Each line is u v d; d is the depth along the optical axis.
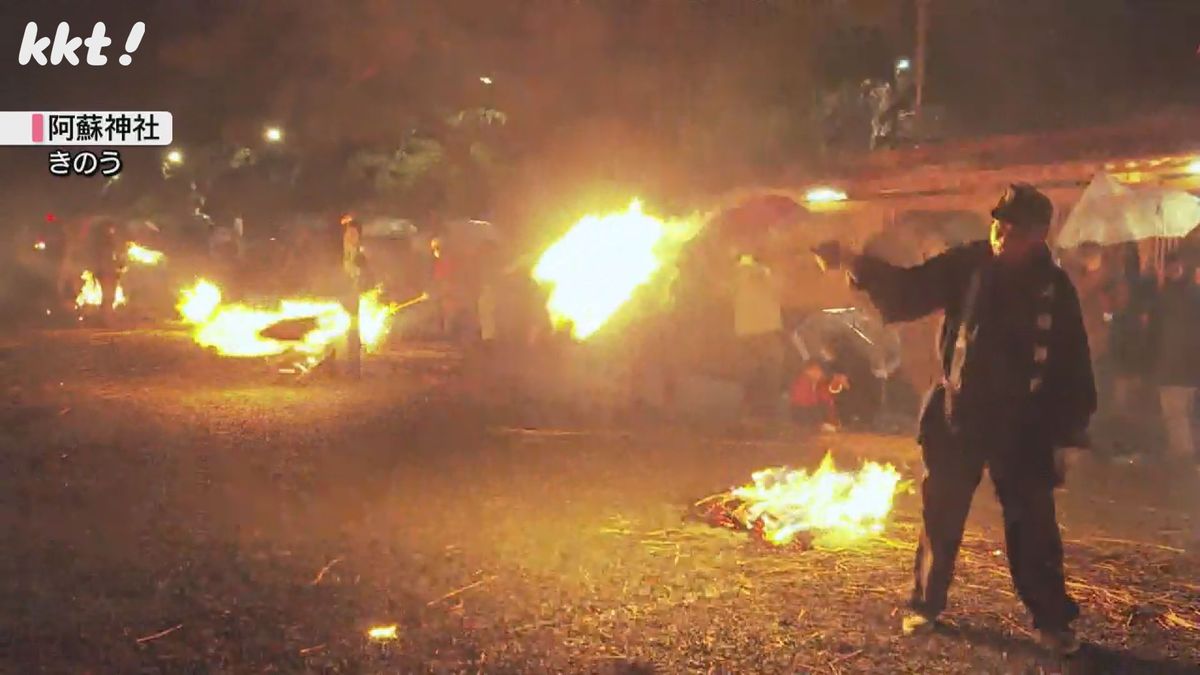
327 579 6.25
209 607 5.78
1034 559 5.21
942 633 5.47
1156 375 9.94
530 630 5.47
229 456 9.66
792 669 5.02
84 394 13.35
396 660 5.10
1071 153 13.37
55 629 5.45
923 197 14.48
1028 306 5.14
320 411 12.20
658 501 8.05
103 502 7.98
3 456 9.51
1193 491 8.66
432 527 7.35
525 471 9.07
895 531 7.25
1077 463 9.68
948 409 5.28
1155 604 5.93
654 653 5.19
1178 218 11.20
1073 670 5.04
